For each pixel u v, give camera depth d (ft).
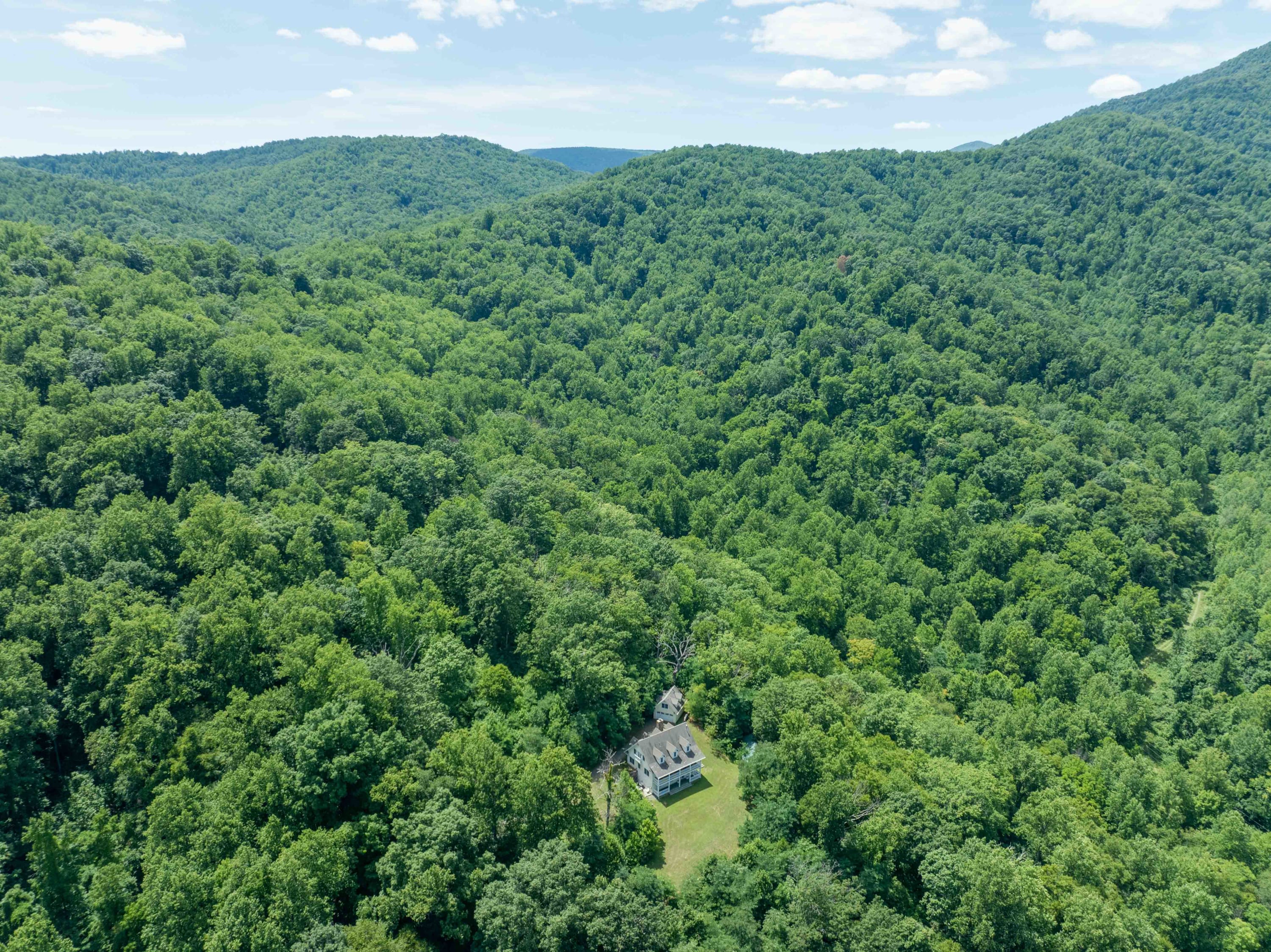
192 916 193.88
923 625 478.59
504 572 339.16
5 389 403.13
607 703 305.12
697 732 318.24
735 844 262.26
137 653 271.08
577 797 236.43
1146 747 399.03
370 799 229.45
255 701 256.32
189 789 229.86
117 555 321.11
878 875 233.96
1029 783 293.02
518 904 201.05
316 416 479.82
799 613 448.65
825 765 261.85
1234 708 404.57
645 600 367.04
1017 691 405.39
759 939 215.51
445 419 605.31
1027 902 219.82
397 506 417.28
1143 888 266.57
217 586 304.30
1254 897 282.56
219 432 417.08
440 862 210.59
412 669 294.25
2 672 256.93
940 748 306.96
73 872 216.13
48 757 265.75
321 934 187.62
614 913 205.16
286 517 365.61
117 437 384.27
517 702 297.12
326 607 302.25
